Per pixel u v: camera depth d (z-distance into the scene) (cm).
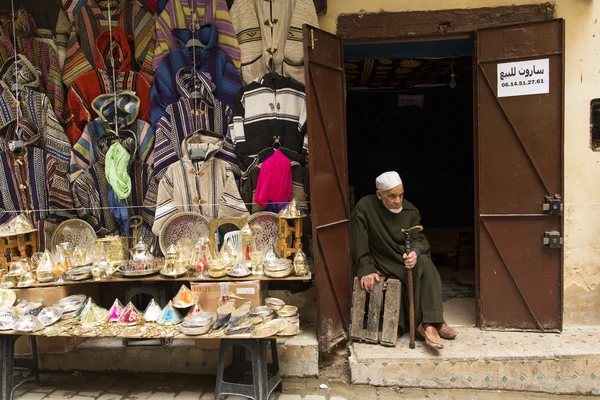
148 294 296
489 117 289
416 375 257
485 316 296
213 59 302
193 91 299
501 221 292
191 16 302
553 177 284
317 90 267
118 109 300
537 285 290
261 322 228
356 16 296
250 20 300
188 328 223
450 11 293
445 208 646
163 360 281
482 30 286
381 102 612
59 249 274
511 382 254
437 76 519
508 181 290
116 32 307
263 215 287
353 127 621
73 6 309
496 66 285
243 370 260
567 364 253
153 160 301
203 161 294
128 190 295
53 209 301
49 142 302
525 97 284
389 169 630
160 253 300
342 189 296
